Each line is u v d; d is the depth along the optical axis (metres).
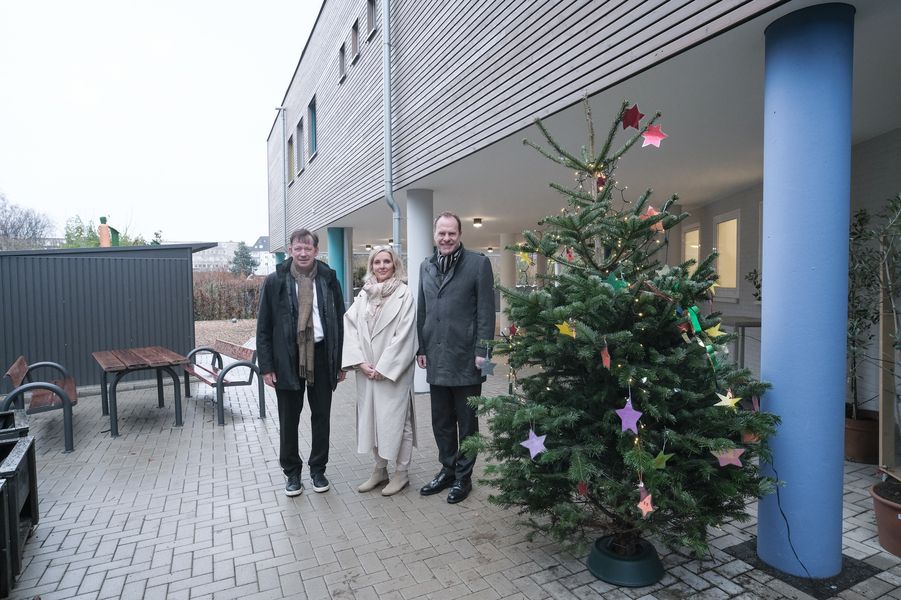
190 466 4.46
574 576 2.71
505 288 2.64
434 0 6.11
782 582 2.61
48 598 2.59
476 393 3.61
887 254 3.51
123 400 7.22
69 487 4.00
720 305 8.00
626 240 2.45
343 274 11.91
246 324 21.53
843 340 2.52
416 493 3.82
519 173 6.27
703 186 6.95
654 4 3.19
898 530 2.80
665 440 2.29
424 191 7.27
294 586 2.67
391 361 3.64
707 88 3.61
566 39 4.00
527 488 2.69
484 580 2.69
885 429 3.07
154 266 8.24
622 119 2.46
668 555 2.89
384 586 2.66
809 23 2.42
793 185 2.49
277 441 5.21
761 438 2.43
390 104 7.25
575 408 2.53
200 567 2.86
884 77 3.31
